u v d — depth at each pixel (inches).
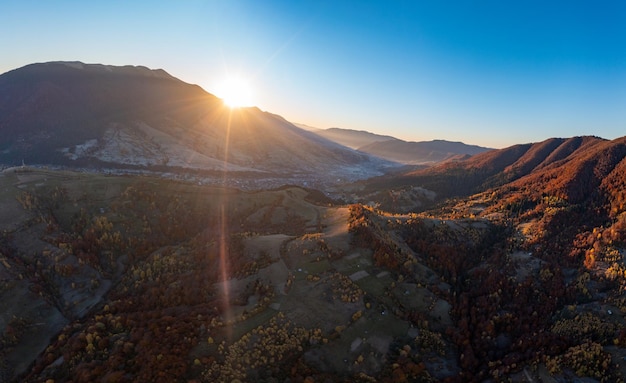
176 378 2723.9
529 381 3174.2
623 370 3088.1
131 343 3083.2
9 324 3590.1
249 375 2881.4
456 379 3203.7
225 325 3358.8
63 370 2977.4
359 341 3420.3
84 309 4035.4
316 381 2876.5
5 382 3159.5
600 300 4079.7
